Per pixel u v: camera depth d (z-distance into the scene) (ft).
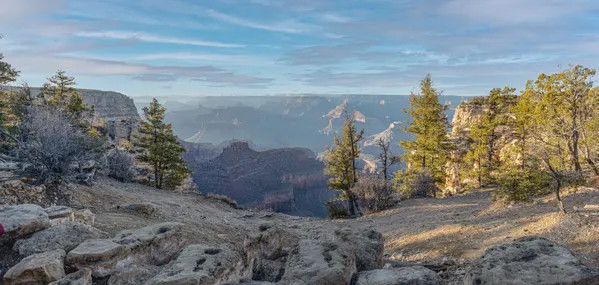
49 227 33.96
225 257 26.00
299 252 27.53
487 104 136.15
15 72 131.95
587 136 91.97
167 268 23.90
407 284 23.31
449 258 43.88
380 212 107.76
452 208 90.22
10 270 24.56
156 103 137.69
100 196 63.10
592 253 34.17
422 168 143.74
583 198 62.80
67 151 60.13
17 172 55.21
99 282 26.30
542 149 71.82
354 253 28.27
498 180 77.41
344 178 127.75
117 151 118.42
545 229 46.21
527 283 18.94
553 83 91.09
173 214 66.33
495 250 23.43
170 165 136.26
